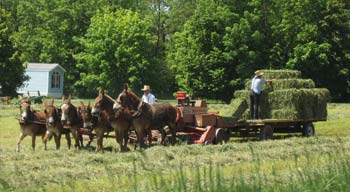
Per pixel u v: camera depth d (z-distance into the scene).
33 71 87.75
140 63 80.38
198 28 70.00
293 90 27.31
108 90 80.44
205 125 24.05
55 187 14.02
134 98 22.19
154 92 84.50
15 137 29.36
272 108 27.80
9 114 45.12
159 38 103.38
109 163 18.03
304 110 27.83
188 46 70.94
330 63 70.75
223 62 69.31
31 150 22.53
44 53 93.12
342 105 55.84
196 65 69.44
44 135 23.09
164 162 17.94
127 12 83.19
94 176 15.86
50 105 22.98
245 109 27.25
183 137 24.33
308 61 69.00
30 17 98.75
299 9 70.38
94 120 21.61
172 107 23.44
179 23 99.25
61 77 90.25
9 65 68.81
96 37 81.06
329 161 12.20
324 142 23.72
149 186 12.32
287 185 11.07
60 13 93.25
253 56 68.69
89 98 88.19
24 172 16.09
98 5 94.25
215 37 69.62
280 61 70.62
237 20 70.81
